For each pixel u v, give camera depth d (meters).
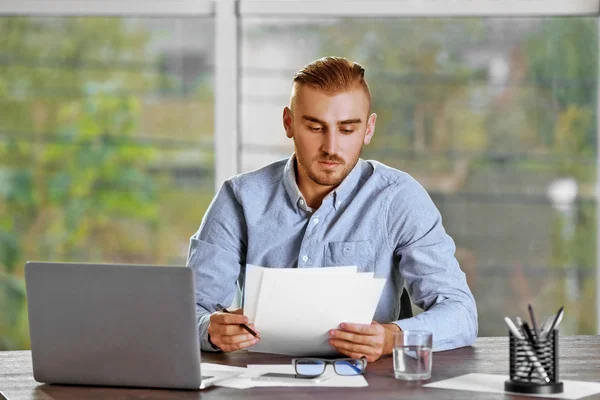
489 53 4.62
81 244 4.81
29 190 4.80
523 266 4.68
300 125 2.72
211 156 4.76
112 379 2.16
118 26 4.73
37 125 4.77
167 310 2.09
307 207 2.88
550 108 4.63
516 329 2.06
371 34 4.64
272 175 2.96
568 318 4.68
